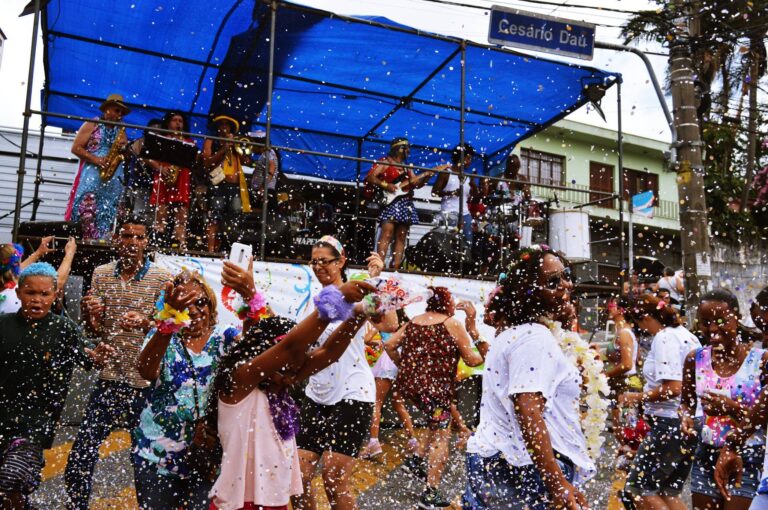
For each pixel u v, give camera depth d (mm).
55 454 4527
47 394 3000
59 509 3371
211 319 2498
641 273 8047
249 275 2117
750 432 2553
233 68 8016
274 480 1981
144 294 3531
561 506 1809
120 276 3586
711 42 7832
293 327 2074
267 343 2020
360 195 9109
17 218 5305
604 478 4434
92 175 5941
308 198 8805
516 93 8453
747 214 14969
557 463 1877
